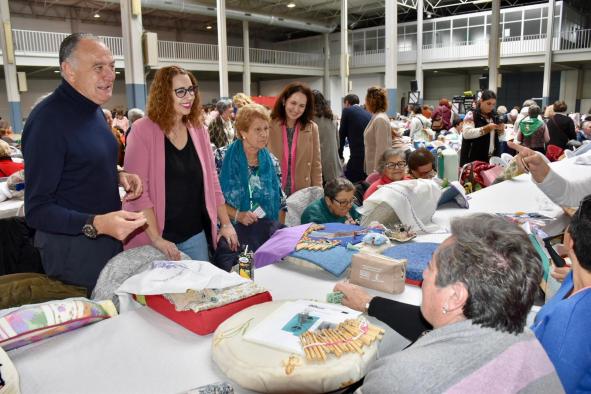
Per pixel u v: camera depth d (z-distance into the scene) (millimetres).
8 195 3283
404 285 1538
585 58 18469
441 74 25125
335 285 1515
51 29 18422
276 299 1465
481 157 4254
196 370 1088
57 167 1601
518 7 19422
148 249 1611
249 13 18562
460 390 696
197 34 23453
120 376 1066
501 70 23344
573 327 952
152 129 1949
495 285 749
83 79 1642
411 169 2889
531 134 6227
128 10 7668
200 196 2119
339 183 2322
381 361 823
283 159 2918
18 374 1054
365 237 1821
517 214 2369
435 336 780
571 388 935
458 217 893
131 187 1799
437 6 22016
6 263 2182
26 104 19469
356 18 23000
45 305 1252
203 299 1310
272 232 2299
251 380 995
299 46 25516
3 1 14078
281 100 2879
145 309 1394
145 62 7809
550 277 1449
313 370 985
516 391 702
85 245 1747
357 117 4059
